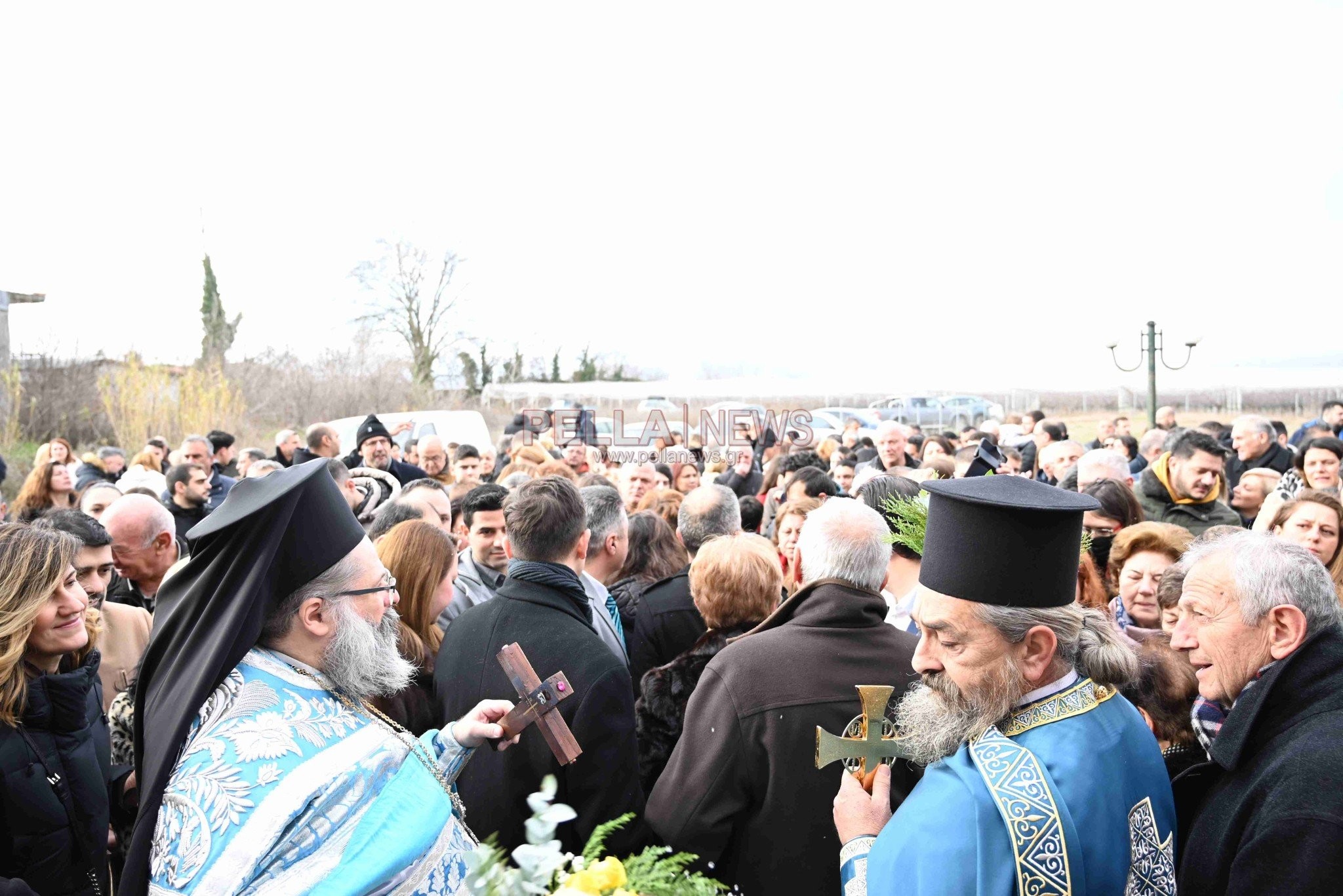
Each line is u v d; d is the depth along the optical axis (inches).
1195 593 82.4
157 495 301.4
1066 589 73.8
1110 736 72.4
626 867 57.8
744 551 125.8
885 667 98.7
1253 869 69.5
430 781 78.6
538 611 110.5
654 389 1552.7
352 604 79.0
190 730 71.0
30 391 796.0
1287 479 239.1
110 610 156.4
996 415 1278.3
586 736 102.1
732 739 97.4
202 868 65.1
